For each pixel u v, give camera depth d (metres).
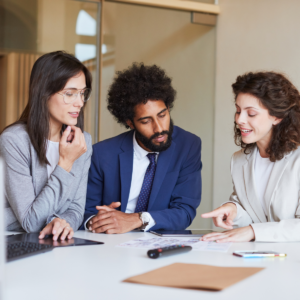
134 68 1.93
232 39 3.77
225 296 0.75
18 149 1.58
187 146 1.99
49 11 3.40
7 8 3.29
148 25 3.75
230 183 3.77
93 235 1.53
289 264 1.03
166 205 1.92
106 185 1.97
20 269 0.96
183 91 3.89
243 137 1.63
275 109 1.55
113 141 2.02
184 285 0.79
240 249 1.24
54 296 0.76
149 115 1.79
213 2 4.01
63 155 1.60
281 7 3.20
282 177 1.61
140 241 1.36
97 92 3.54
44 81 1.57
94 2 3.53
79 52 3.48
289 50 3.11
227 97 3.83
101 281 0.85
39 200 1.55
